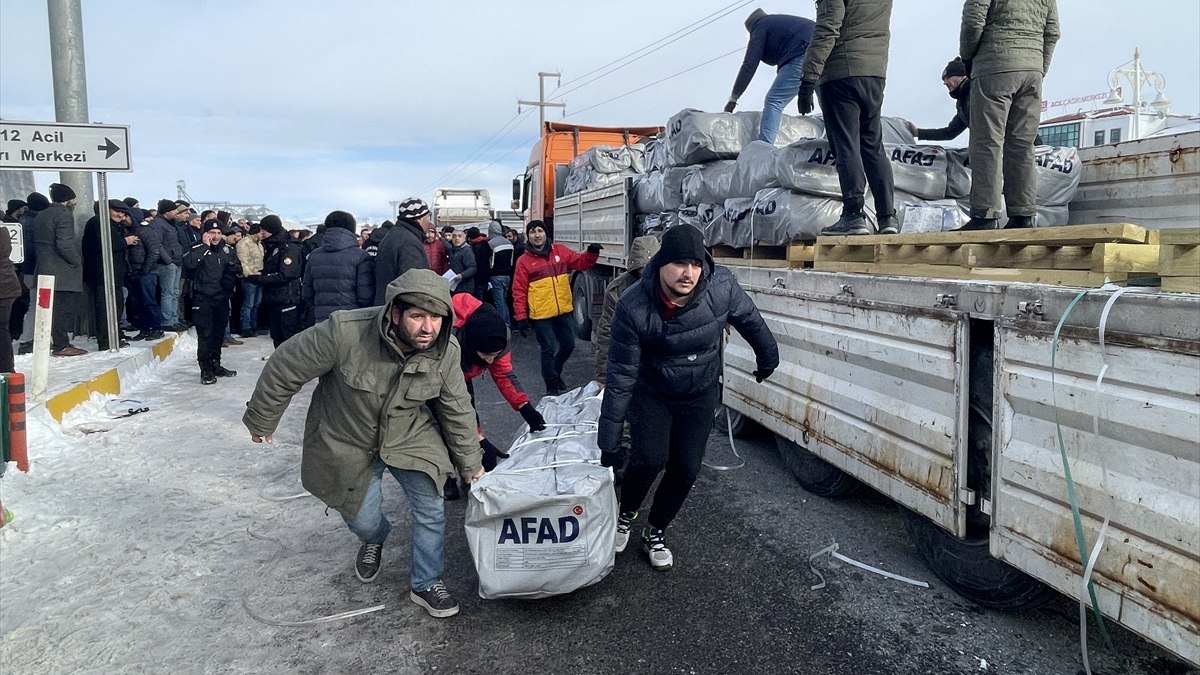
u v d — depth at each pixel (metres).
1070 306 2.44
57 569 3.74
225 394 7.73
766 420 4.79
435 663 2.99
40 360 6.24
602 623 3.26
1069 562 2.53
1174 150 4.24
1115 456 2.34
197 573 3.72
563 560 3.24
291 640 3.14
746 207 5.20
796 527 4.18
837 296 3.91
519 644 3.12
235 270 8.38
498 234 11.58
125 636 3.15
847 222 4.43
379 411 3.14
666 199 6.93
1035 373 2.61
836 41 4.36
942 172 4.97
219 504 4.61
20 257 6.66
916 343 3.27
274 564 3.82
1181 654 2.15
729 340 5.34
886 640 3.06
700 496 4.70
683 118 6.45
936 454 3.18
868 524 4.19
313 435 3.25
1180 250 2.29
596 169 10.52
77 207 9.02
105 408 6.84
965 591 3.29
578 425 4.15
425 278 2.99
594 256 7.31
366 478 3.30
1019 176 4.15
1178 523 2.13
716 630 3.19
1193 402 2.07
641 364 3.47
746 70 6.59
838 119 4.41
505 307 11.27
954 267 3.39
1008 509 2.78
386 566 3.81
